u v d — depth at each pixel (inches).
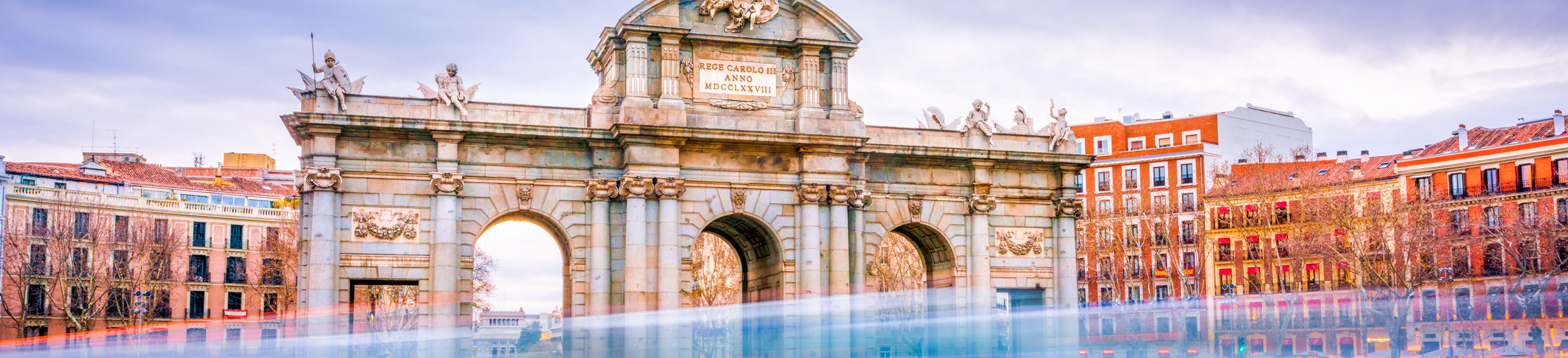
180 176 4579.2
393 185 2364.7
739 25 2508.6
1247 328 3991.1
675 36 2450.8
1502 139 3882.9
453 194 2362.2
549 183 2431.1
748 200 2502.5
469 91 2409.0
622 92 2477.9
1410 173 3998.5
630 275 2390.5
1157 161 4662.9
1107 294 4517.7
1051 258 2758.4
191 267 4060.0
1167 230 4195.4
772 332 2532.0
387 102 2368.4
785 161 2534.5
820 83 2554.1
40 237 3686.0
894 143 2677.2
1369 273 3447.3
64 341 3570.4
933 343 2704.2
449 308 2330.2
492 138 2402.8
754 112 2512.3
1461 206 3786.9
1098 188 4785.9
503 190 2411.4
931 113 2738.7
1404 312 3334.2
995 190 2738.7
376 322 3902.6
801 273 2495.1
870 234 2637.8
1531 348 3454.7
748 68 2522.1
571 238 2432.3
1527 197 3668.8
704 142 2461.9
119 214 3954.2
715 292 4047.7
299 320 2290.8
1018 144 2775.6
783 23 2551.7
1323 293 3821.4
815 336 2472.9
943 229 2691.9
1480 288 3602.4
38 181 4042.8
